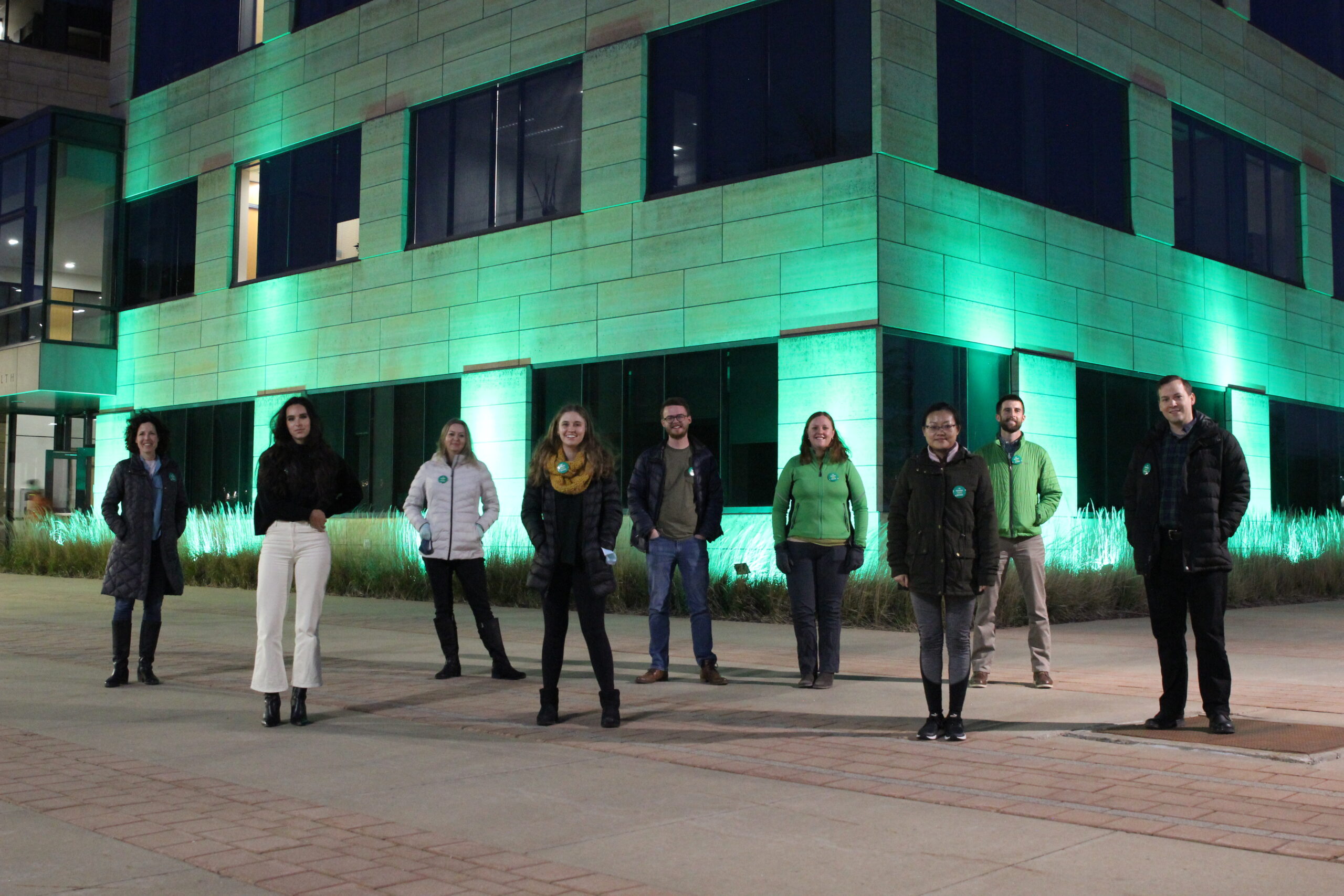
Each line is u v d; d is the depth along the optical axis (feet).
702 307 62.54
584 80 68.39
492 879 14.48
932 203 59.00
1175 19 76.43
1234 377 79.82
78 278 96.63
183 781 19.88
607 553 24.99
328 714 26.66
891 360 56.70
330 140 83.61
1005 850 15.64
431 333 75.66
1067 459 65.31
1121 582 53.52
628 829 16.79
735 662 35.42
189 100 93.97
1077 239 67.51
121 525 30.81
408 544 66.85
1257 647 39.45
